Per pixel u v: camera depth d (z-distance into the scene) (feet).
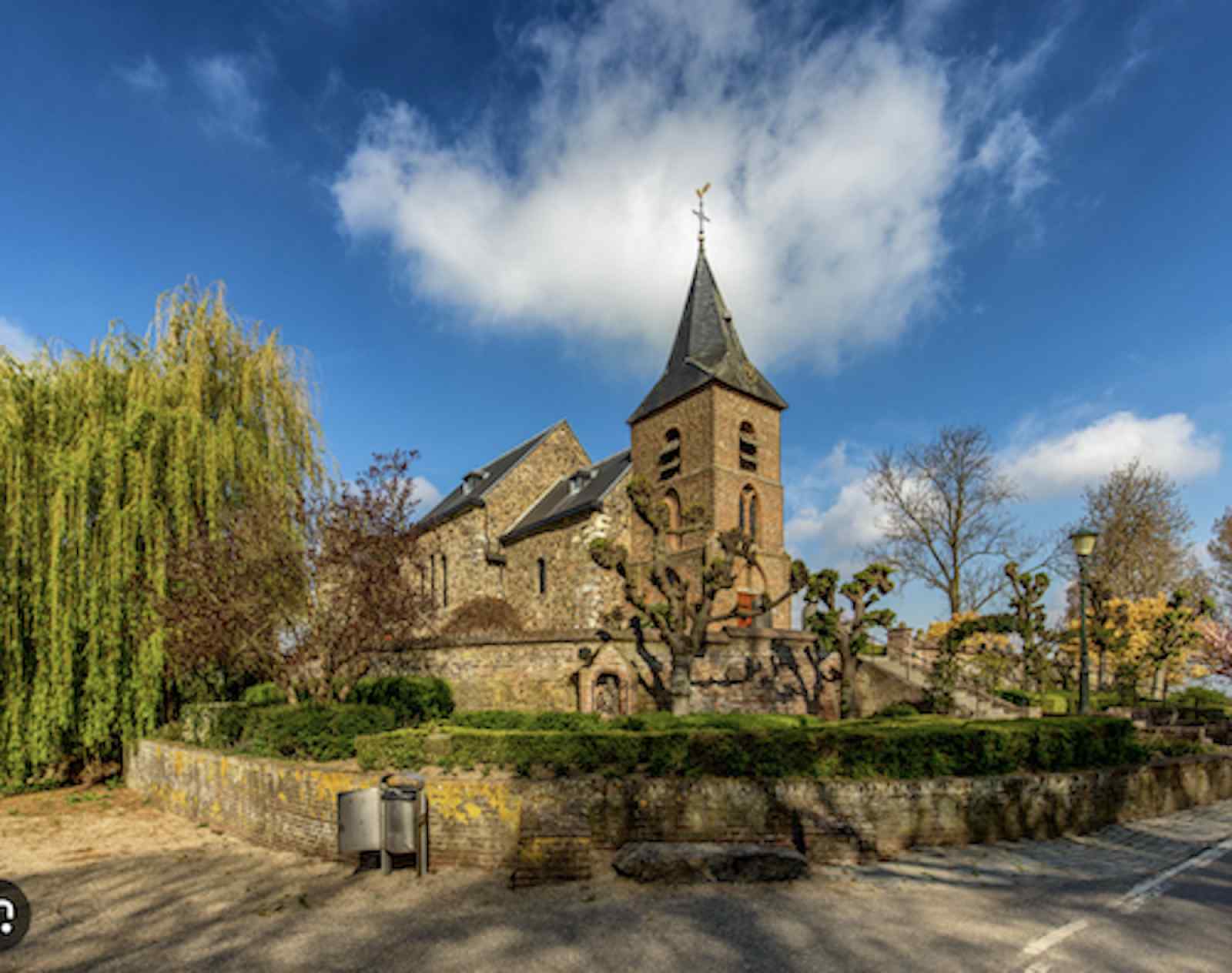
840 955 19.56
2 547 48.39
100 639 49.96
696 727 41.55
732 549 57.72
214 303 61.26
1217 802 42.09
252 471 57.57
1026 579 73.82
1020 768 34.42
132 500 51.47
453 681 61.77
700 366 91.40
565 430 115.75
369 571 47.32
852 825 29.30
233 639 47.16
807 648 68.69
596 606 84.43
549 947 20.76
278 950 21.61
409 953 20.83
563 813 28.73
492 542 104.12
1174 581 112.88
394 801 28.91
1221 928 21.17
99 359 55.06
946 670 63.93
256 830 37.50
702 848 27.35
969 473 109.81
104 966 21.12
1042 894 24.54
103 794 52.49
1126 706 77.51
